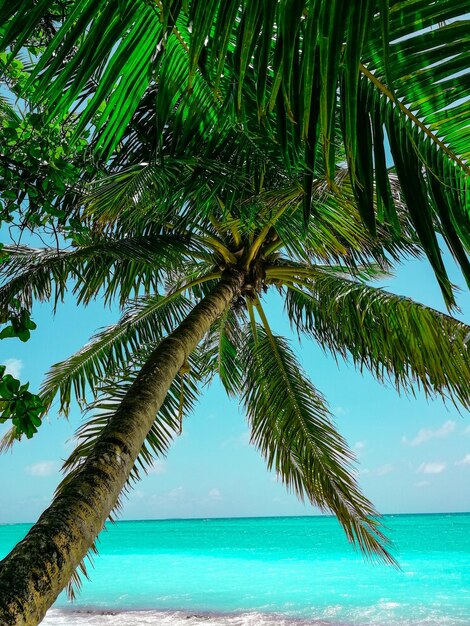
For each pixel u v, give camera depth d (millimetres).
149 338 7164
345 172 4395
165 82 3199
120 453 2578
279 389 6875
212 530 56312
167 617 12180
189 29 2844
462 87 1932
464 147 2076
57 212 3418
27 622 1623
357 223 4805
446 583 16375
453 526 51031
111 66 2713
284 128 1930
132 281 6520
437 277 2189
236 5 1602
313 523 71812
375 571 19625
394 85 1958
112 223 5059
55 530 1961
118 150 4910
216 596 14930
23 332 2951
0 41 1789
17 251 6227
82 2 1979
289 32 1459
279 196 4059
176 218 5594
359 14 1398
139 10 2613
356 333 6352
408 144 2123
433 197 2176
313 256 6355
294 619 11969
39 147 3371
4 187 3301
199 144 3941
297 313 7602
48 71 2090
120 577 19406
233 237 6168
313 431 6492
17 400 2598
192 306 7695
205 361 8141
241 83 1501
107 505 2287
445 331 5312
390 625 11188
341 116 2105
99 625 11289
